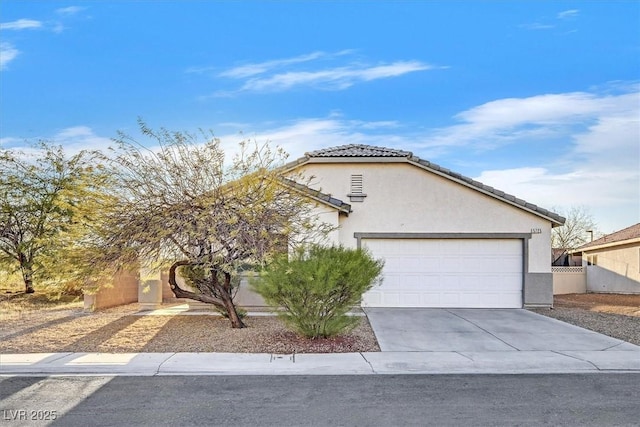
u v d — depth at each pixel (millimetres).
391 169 17172
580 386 7656
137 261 11992
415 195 17062
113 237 11711
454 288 16797
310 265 10422
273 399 6996
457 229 16906
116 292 17188
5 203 18391
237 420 6156
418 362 9086
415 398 7043
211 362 9055
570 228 43875
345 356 9555
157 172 11844
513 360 9242
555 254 36531
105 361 9070
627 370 8680
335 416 6297
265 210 11781
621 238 25359
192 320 13734
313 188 17219
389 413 6406
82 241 11914
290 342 10672
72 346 10383
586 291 28641
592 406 6668
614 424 5988
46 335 11523
